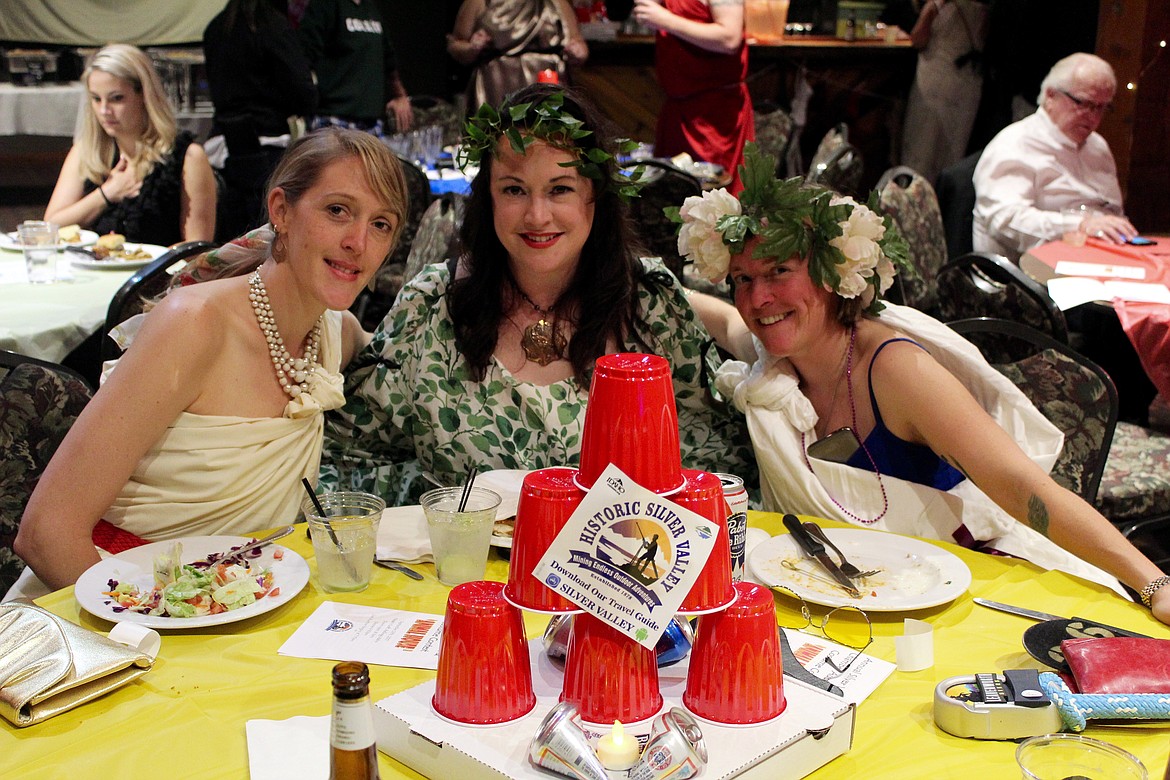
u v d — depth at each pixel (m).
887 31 8.03
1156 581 1.66
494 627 1.19
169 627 1.50
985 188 5.20
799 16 8.32
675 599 1.17
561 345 2.36
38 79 7.21
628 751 1.11
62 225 4.50
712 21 6.09
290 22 5.66
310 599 1.63
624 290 2.36
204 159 4.61
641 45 7.86
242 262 2.12
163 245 4.59
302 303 2.03
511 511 1.83
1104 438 2.64
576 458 2.35
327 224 1.94
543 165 2.17
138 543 1.97
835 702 1.25
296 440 2.08
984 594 1.67
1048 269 4.13
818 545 1.75
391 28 8.56
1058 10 6.89
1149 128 6.76
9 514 2.09
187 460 1.96
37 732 1.27
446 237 4.18
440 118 7.31
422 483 2.43
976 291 3.49
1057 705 1.28
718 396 2.52
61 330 3.11
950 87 7.50
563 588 1.18
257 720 1.28
